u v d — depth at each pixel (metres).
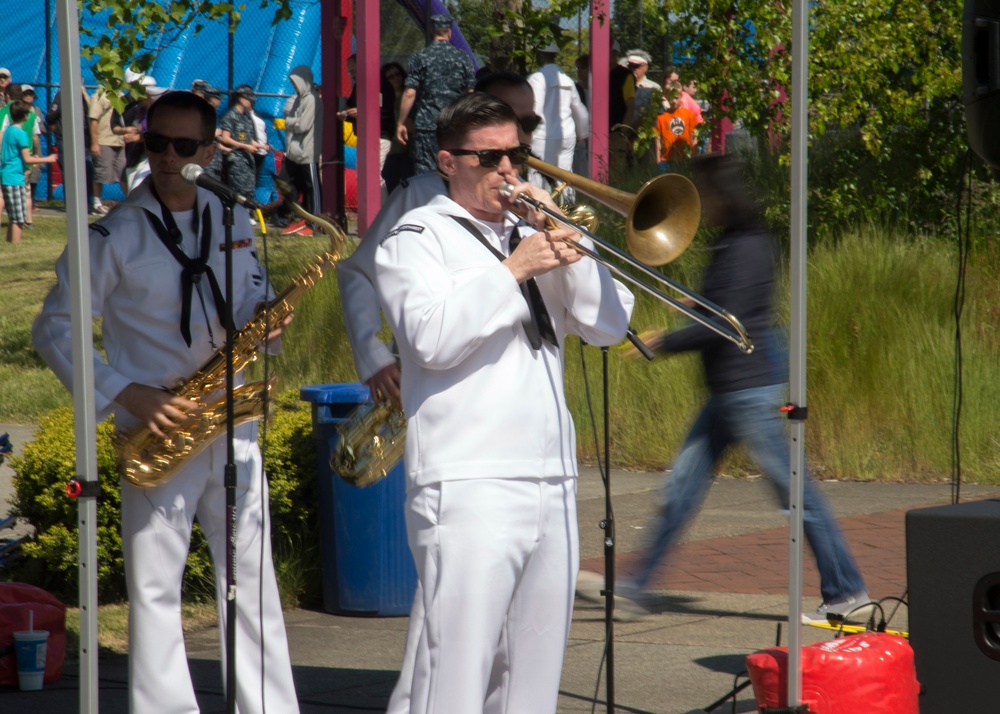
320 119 24.30
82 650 5.04
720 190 8.70
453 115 5.15
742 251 8.66
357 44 20.22
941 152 18.83
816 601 9.57
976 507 6.11
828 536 8.76
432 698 5.00
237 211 6.46
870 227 18.03
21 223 26.78
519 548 5.04
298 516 9.64
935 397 14.47
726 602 9.61
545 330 5.23
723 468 14.22
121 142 26.31
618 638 8.77
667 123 19.84
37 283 22.95
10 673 7.56
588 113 19.45
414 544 5.18
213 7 13.48
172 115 6.05
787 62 17.80
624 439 14.84
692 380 14.73
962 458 14.12
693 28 18.22
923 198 19.09
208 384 6.23
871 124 18.09
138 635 6.09
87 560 5.03
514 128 5.17
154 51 13.64
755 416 8.68
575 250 5.04
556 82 18.52
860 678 5.76
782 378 8.83
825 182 19.12
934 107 18.92
